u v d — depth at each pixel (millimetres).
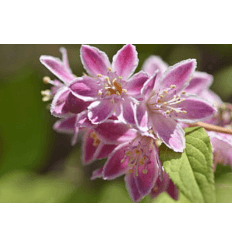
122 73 263
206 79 272
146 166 266
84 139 281
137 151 265
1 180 354
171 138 258
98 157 269
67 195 342
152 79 256
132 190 268
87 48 263
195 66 262
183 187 248
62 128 283
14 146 365
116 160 268
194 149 254
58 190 345
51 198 341
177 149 255
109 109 261
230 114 287
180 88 263
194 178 249
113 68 263
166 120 262
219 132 268
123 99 262
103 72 264
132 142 266
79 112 262
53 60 270
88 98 261
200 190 247
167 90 264
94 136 277
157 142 265
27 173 358
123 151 267
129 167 268
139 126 256
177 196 273
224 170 287
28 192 346
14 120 369
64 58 276
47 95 279
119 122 262
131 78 262
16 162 362
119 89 263
